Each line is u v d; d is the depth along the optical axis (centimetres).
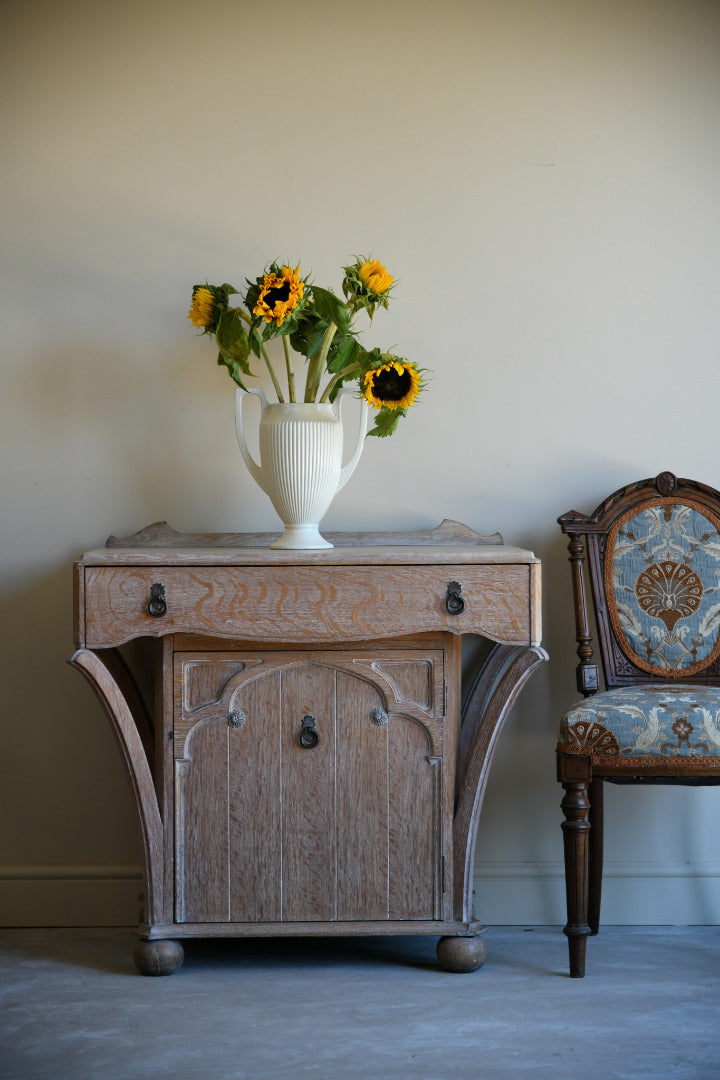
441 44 271
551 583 274
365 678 228
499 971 235
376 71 270
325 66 270
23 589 271
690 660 257
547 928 268
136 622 221
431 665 230
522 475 274
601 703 228
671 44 273
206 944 254
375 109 271
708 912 270
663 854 273
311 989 224
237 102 269
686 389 274
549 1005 215
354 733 229
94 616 221
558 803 273
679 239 274
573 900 229
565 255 273
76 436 271
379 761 229
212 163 270
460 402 273
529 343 273
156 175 269
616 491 266
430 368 273
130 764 226
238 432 252
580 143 273
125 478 271
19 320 270
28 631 271
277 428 239
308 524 245
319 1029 204
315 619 223
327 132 270
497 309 273
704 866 272
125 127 269
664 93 273
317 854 229
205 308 245
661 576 260
